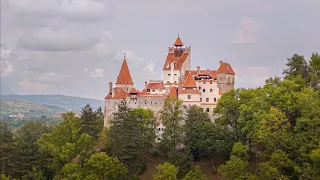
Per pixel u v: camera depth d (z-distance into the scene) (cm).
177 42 16512
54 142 12338
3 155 11706
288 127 9631
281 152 8881
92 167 10356
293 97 10438
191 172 9900
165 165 9888
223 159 11550
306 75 12369
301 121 9388
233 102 11700
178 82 15038
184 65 15725
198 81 14288
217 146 10781
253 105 10781
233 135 11175
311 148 8794
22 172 11144
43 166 11694
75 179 10156
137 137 10925
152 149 12219
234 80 15525
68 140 12388
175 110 12406
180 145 12125
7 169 11462
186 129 11362
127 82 15000
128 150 10694
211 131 11262
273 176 8544
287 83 10781
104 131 12394
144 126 12100
